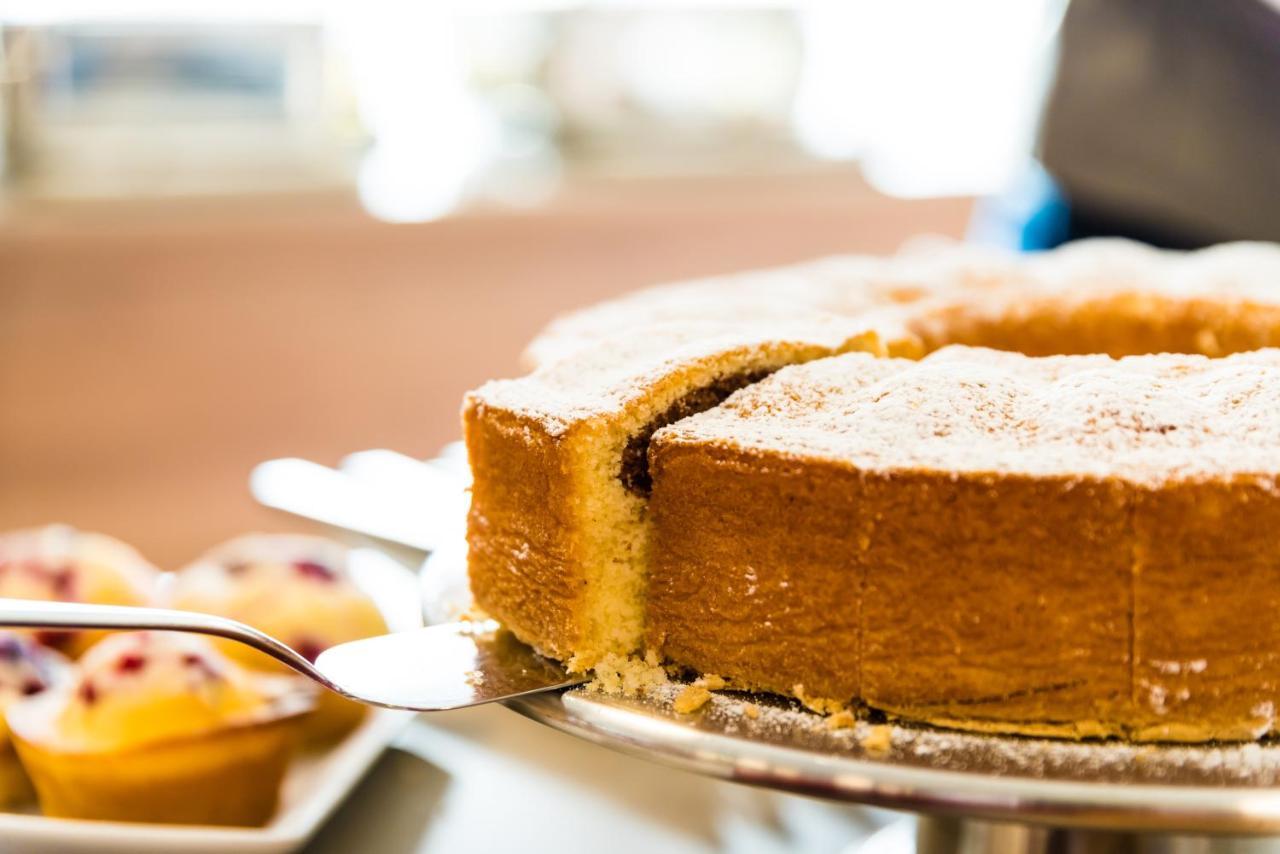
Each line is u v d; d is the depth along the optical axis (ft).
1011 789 2.02
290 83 6.76
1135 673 2.15
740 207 7.38
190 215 6.37
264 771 2.55
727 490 2.27
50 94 6.40
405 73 7.22
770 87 7.72
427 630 2.41
